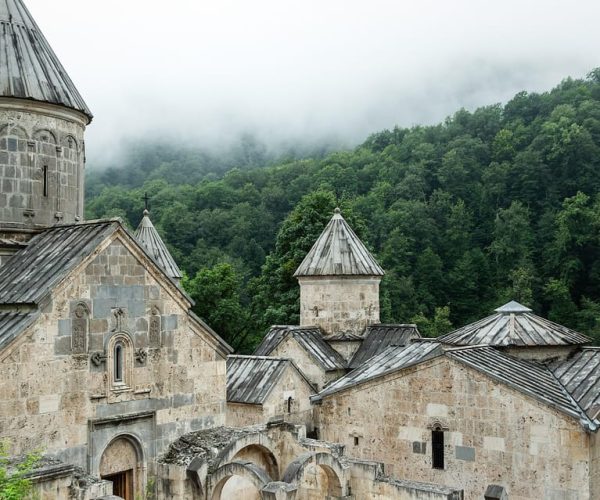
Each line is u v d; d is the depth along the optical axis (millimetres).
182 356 21641
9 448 16797
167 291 21203
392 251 88375
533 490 21672
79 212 23906
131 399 19984
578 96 109375
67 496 16078
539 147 95625
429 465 24328
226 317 64000
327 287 37594
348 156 132000
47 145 22453
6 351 16859
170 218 111875
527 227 87688
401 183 105625
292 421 32125
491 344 26547
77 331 18578
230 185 134750
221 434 22219
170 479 20391
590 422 20578
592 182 90250
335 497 22250
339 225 39250
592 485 20766
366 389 26312
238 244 106188
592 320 74375
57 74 23297
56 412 17938
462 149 105250
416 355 27625
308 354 35469
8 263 20250
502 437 22453
